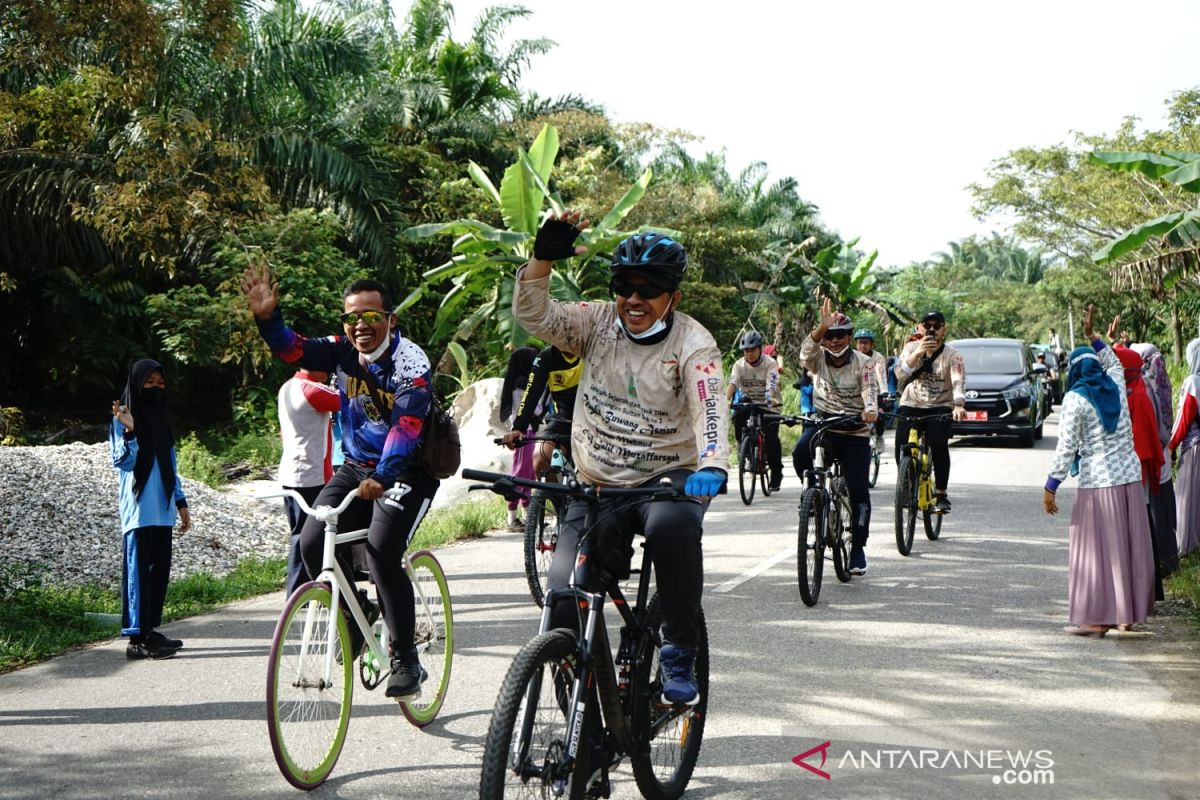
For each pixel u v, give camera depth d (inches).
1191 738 186.5
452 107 1146.7
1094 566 255.8
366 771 176.6
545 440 294.8
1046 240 1342.3
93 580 349.1
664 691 142.3
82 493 420.2
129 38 429.4
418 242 933.8
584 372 149.5
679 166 1366.9
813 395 357.7
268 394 780.6
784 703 207.9
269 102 833.5
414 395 175.0
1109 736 188.2
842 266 1248.2
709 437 136.3
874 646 249.0
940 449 385.7
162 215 452.8
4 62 430.3
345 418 187.0
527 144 1150.3
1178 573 313.9
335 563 174.4
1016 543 388.2
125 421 250.5
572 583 137.1
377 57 973.2
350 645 177.6
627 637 148.3
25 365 877.8
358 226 830.5
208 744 190.4
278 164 800.9
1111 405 255.4
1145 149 1171.3
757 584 319.9
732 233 1238.3
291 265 757.9
